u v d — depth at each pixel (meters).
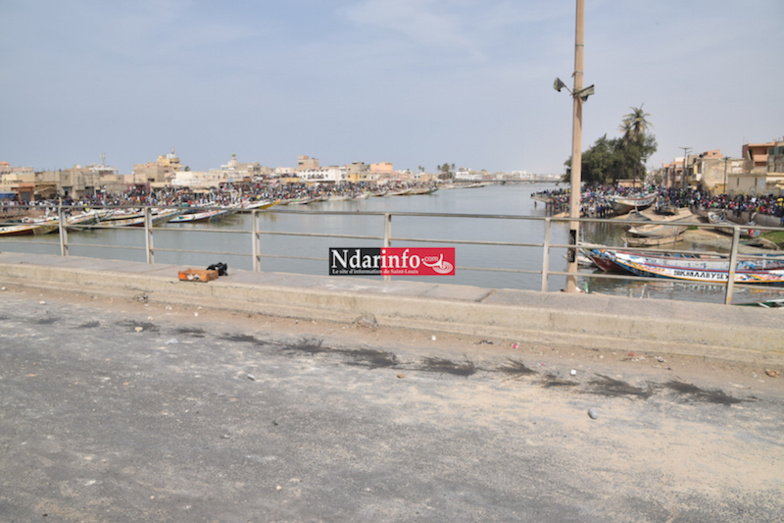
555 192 127.75
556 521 3.17
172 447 4.00
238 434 4.21
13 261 10.86
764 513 3.27
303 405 4.77
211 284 8.48
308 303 7.77
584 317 6.46
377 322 7.25
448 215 8.21
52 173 97.88
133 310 8.24
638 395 5.04
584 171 122.62
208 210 9.82
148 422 4.40
